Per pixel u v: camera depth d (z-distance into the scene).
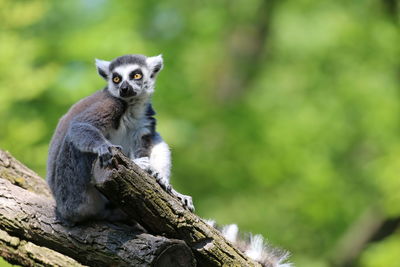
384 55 19.69
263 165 17.34
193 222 6.95
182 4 21.02
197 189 17.72
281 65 21.31
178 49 18.61
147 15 19.28
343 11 20.81
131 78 8.70
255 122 18.17
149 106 8.81
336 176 18.03
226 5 21.66
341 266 17.59
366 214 17.72
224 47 22.00
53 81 13.44
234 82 21.80
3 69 12.23
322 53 20.38
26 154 12.09
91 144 7.27
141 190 6.68
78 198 7.43
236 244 7.86
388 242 14.80
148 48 16.59
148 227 6.98
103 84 14.70
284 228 17.78
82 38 15.67
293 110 19.33
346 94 19.38
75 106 8.53
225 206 17.59
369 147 19.64
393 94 19.05
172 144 16.31
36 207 7.63
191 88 18.09
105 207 7.55
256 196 17.78
